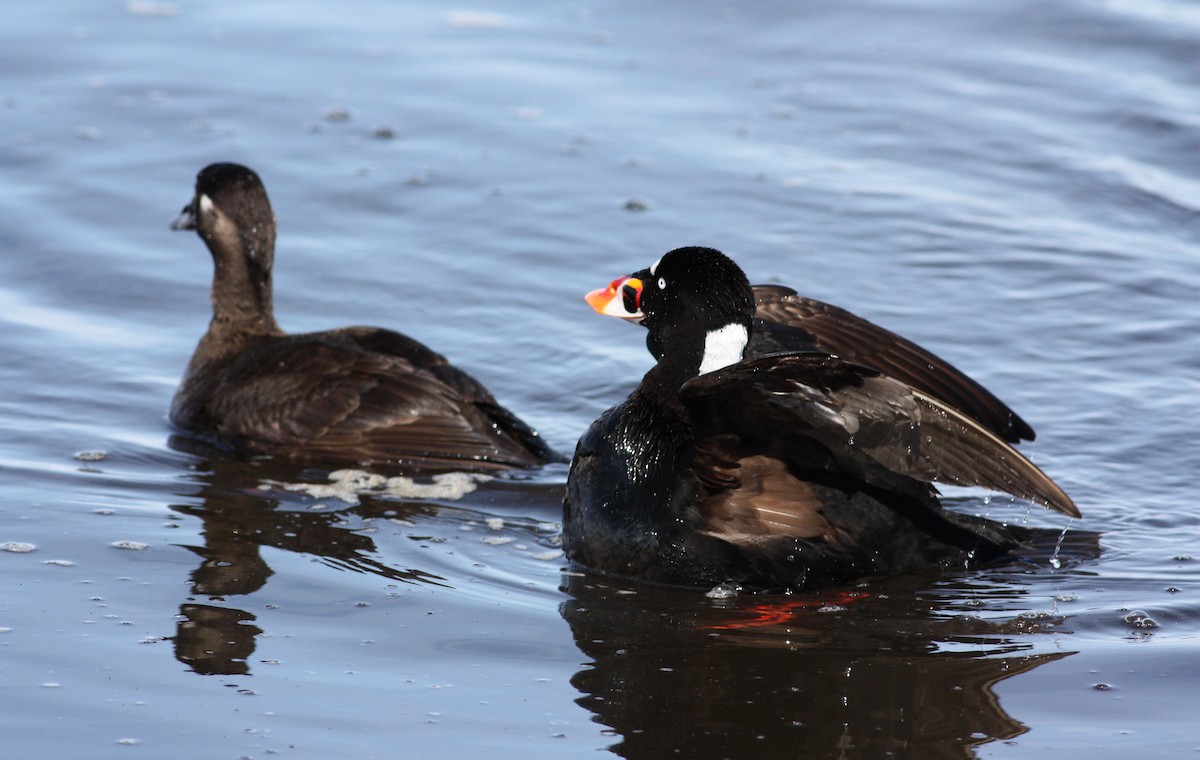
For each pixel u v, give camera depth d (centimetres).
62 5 2212
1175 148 1881
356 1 2269
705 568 1048
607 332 1501
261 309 1391
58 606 966
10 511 1119
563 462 1272
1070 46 2159
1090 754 821
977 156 1872
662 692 889
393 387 1278
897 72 2084
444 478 1241
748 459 1055
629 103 1973
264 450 1277
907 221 1708
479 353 1455
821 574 1050
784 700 882
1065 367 1410
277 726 830
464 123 1905
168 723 830
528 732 834
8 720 827
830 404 932
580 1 2278
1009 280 1589
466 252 1630
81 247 1611
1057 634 973
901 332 1479
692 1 2272
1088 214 1736
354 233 1661
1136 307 1530
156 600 984
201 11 2212
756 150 1864
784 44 2162
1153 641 959
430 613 988
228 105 1931
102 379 1382
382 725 835
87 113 1891
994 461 962
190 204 1388
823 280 1580
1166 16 2234
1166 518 1151
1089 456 1248
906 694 892
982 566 1083
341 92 1977
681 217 1705
